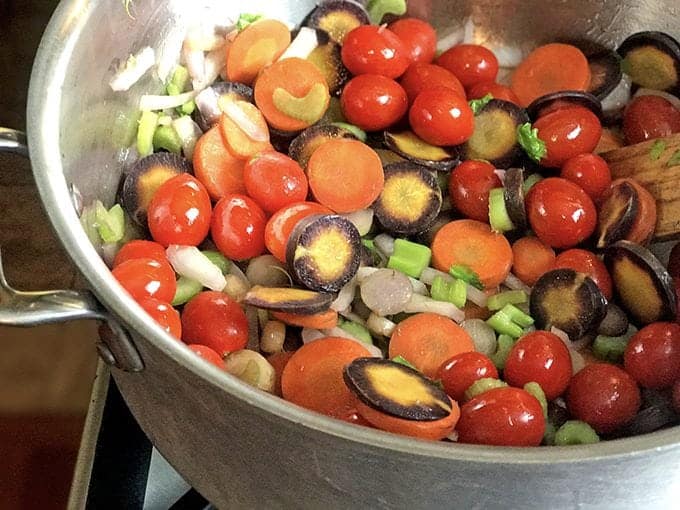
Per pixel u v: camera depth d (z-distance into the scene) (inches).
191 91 15.0
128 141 14.0
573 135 14.3
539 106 15.1
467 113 14.3
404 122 15.1
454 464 7.9
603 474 8.2
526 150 14.5
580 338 12.8
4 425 18.8
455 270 13.4
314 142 14.3
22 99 19.5
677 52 15.4
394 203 13.8
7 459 18.3
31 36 20.2
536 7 16.5
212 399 8.7
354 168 13.6
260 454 9.2
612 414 11.4
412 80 15.4
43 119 10.5
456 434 10.3
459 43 17.1
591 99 15.0
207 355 11.1
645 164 14.1
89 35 11.7
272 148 14.3
